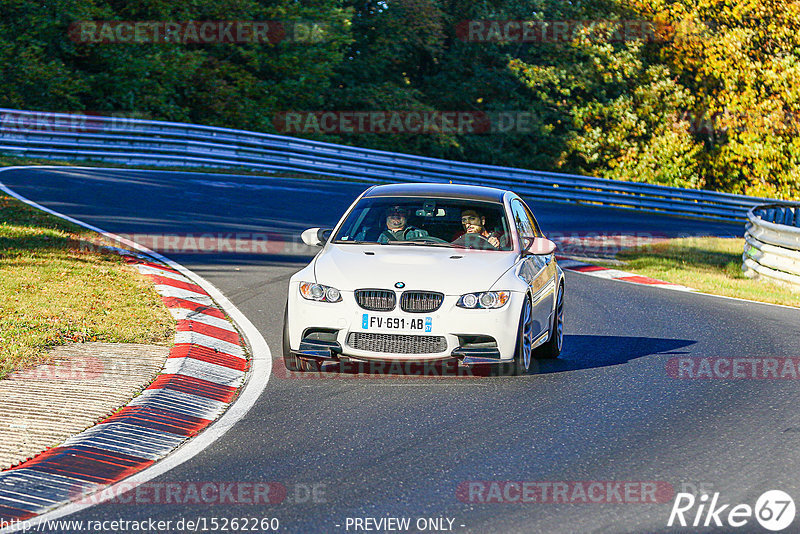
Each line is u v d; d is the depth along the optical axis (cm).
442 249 2952
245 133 10131
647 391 2733
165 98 13388
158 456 2086
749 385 2831
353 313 2684
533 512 1748
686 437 2266
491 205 3150
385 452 2111
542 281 3062
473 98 16412
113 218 6078
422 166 10769
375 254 2870
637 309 4322
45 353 2827
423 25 15900
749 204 11462
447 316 2669
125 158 9606
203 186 8294
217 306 3806
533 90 16650
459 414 2438
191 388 2605
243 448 2134
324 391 2645
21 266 4119
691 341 3559
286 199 7994
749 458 2103
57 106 12556
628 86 17400
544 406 2536
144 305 3600
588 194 11175
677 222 10200
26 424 2189
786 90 17662
